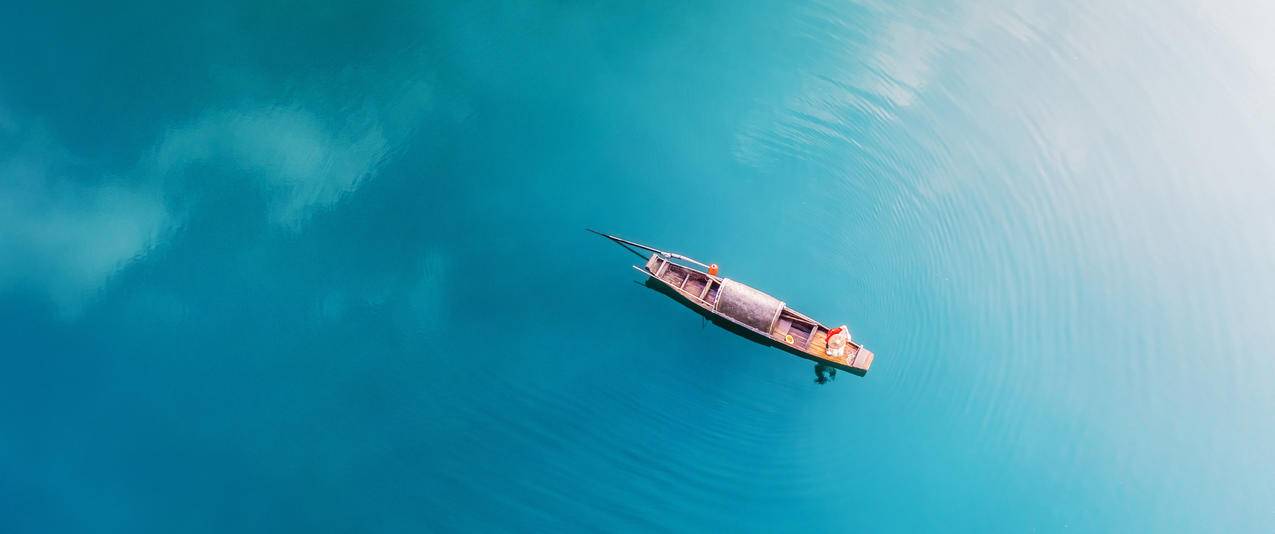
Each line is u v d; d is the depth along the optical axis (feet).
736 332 163.84
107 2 185.68
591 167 179.42
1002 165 184.14
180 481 148.36
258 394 156.66
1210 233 180.65
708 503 151.74
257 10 190.29
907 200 180.24
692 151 182.70
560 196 176.04
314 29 189.98
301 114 180.86
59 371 155.84
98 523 144.66
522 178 177.37
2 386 153.99
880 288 171.94
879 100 189.67
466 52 190.60
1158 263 177.27
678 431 157.28
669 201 177.37
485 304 166.20
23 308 160.15
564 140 182.09
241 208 171.73
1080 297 172.96
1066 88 194.18
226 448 151.53
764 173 181.98
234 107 179.93
